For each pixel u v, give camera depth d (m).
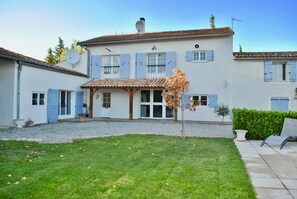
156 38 17.50
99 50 19.48
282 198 3.59
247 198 3.58
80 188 3.96
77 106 17.97
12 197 3.60
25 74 13.10
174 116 16.23
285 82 15.59
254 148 7.62
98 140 8.96
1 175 4.62
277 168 5.29
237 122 9.72
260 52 17.30
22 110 12.95
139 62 18.33
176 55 17.44
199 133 11.34
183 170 5.00
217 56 16.64
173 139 9.33
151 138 9.55
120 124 14.70
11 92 12.51
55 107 15.43
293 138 8.16
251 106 16.05
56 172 4.81
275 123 9.33
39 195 3.68
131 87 16.62
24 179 4.38
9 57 11.77
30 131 11.27
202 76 16.91
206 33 16.73
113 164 5.46
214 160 5.92
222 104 16.45
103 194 3.72
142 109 18.06
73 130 11.82
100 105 18.98
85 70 19.75
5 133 10.56
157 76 18.06
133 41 18.34
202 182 4.27
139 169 5.07
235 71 16.33
